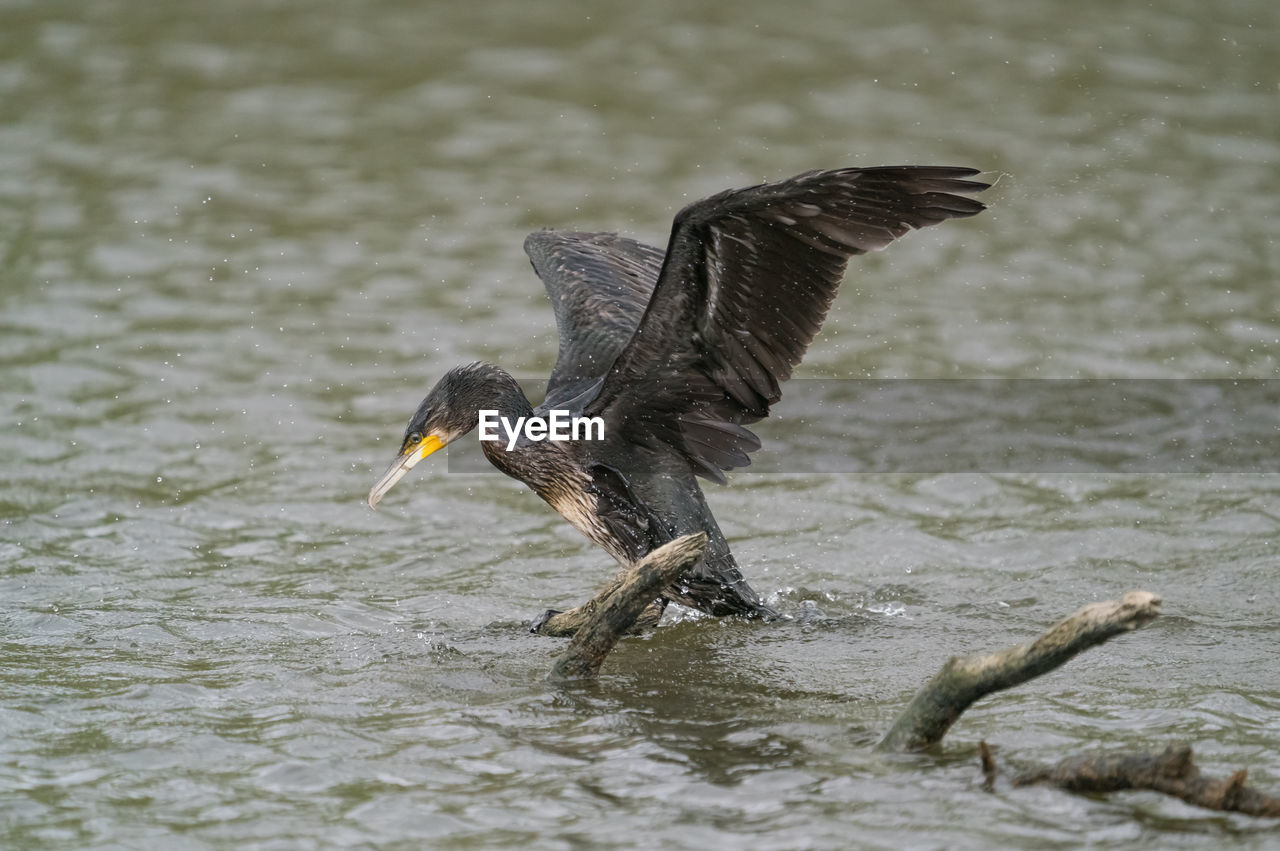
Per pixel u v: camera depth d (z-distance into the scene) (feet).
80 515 43.65
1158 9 89.92
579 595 39.27
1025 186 70.69
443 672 33.32
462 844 25.12
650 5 90.94
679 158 73.56
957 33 87.30
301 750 28.78
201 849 25.04
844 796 26.43
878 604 38.45
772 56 84.84
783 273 32.48
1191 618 36.52
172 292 61.05
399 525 44.14
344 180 72.33
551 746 29.01
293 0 91.30
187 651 34.60
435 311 60.13
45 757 28.45
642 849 24.79
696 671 33.50
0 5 89.10
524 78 82.64
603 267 43.21
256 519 44.06
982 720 29.91
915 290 61.98
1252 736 29.09
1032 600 38.52
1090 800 25.85
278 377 54.08
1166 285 61.57
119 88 80.38
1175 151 74.18
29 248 64.34
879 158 72.54
